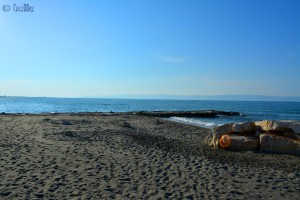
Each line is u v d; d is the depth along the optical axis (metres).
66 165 10.16
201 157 12.81
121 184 8.35
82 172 9.39
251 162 12.31
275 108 114.75
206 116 59.75
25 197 6.98
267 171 10.70
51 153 11.98
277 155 14.08
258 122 16.39
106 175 9.18
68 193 7.42
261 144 15.04
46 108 86.25
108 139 16.75
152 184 8.47
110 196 7.34
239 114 68.62
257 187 8.62
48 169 9.53
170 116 55.09
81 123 26.11
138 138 18.00
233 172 10.27
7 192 7.23
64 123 25.03
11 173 8.87
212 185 8.62
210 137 16.91
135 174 9.45
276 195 7.95
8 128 20.39
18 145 13.42
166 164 11.02
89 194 7.41
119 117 39.59
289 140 14.57
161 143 16.50
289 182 9.28
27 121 26.77
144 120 35.41
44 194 7.25
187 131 24.39
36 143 14.19
